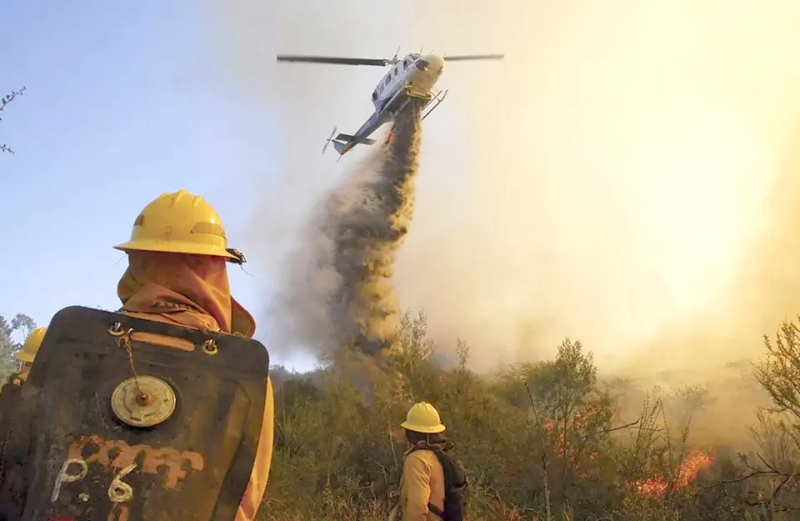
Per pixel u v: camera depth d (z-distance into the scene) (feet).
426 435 15.66
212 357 5.54
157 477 4.93
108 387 5.17
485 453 29.78
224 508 5.03
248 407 5.40
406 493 14.82
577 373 32.30
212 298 6.52
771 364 28.35
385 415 31.24
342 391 35.83
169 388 5.24
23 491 4.87
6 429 5.39
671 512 24.76
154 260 6.58
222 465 5.15
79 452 4.90
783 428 26.02
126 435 5.02
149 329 5.59
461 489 15.17
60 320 5.44
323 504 25.64
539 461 28.48
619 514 25.03
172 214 6.72
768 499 24.76
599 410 31.24
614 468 28.04
